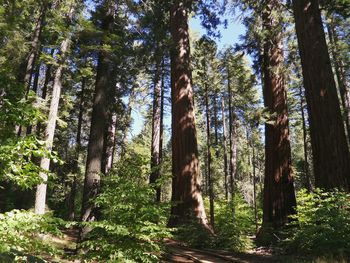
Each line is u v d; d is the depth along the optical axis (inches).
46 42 717.9
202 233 548.1
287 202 558.6
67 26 497.0
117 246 258.5
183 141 653.3
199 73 1026.1
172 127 681.6
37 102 495.5
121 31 588.7
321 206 387.5
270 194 574.2
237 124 1467.8
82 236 353.7
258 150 1710.1
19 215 147.6
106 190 284.2
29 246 153.5
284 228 538.9
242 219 629.6
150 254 271.6
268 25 627.5
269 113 589.3
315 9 506.0
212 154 1478.8
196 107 1416.1
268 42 620.7
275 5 614.2
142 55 664.4
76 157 862.5
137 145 1060.5
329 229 358.6
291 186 570.6
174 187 640.4
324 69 474.6
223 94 1408.7
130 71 720.3
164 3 698.2
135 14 580.1
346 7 538.6
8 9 599.5
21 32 636.1
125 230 248.8
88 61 619.8
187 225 570.3
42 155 172.9
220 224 597.9
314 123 462.9
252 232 800.3
